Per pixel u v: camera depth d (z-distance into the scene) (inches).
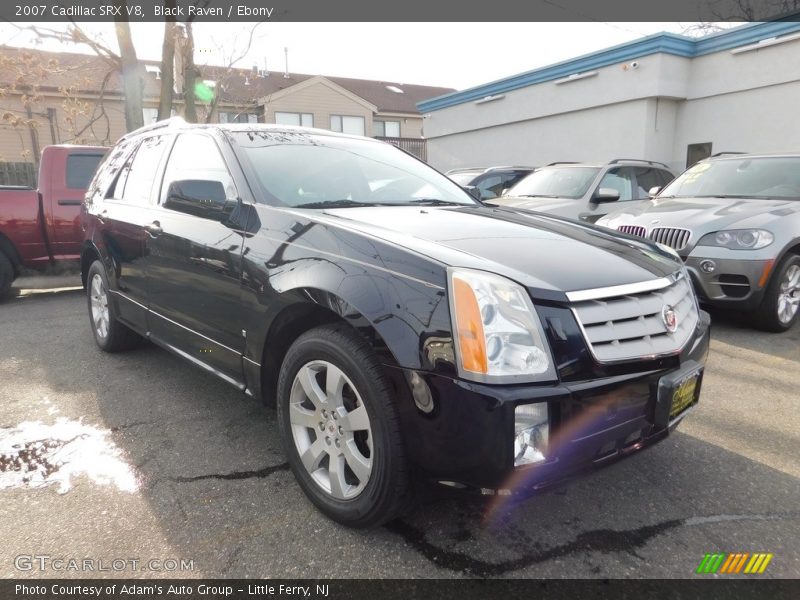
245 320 108.3
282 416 102.0
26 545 88.9
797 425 132.1
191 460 116.1
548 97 567.5
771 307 198.8
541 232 107.4
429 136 734.5
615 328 84.2
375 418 84.2
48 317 243.0
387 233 95.5
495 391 74.7
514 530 93.4
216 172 127.3
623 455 85.3
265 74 1007.6
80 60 778.2
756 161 250.4
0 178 589.3
